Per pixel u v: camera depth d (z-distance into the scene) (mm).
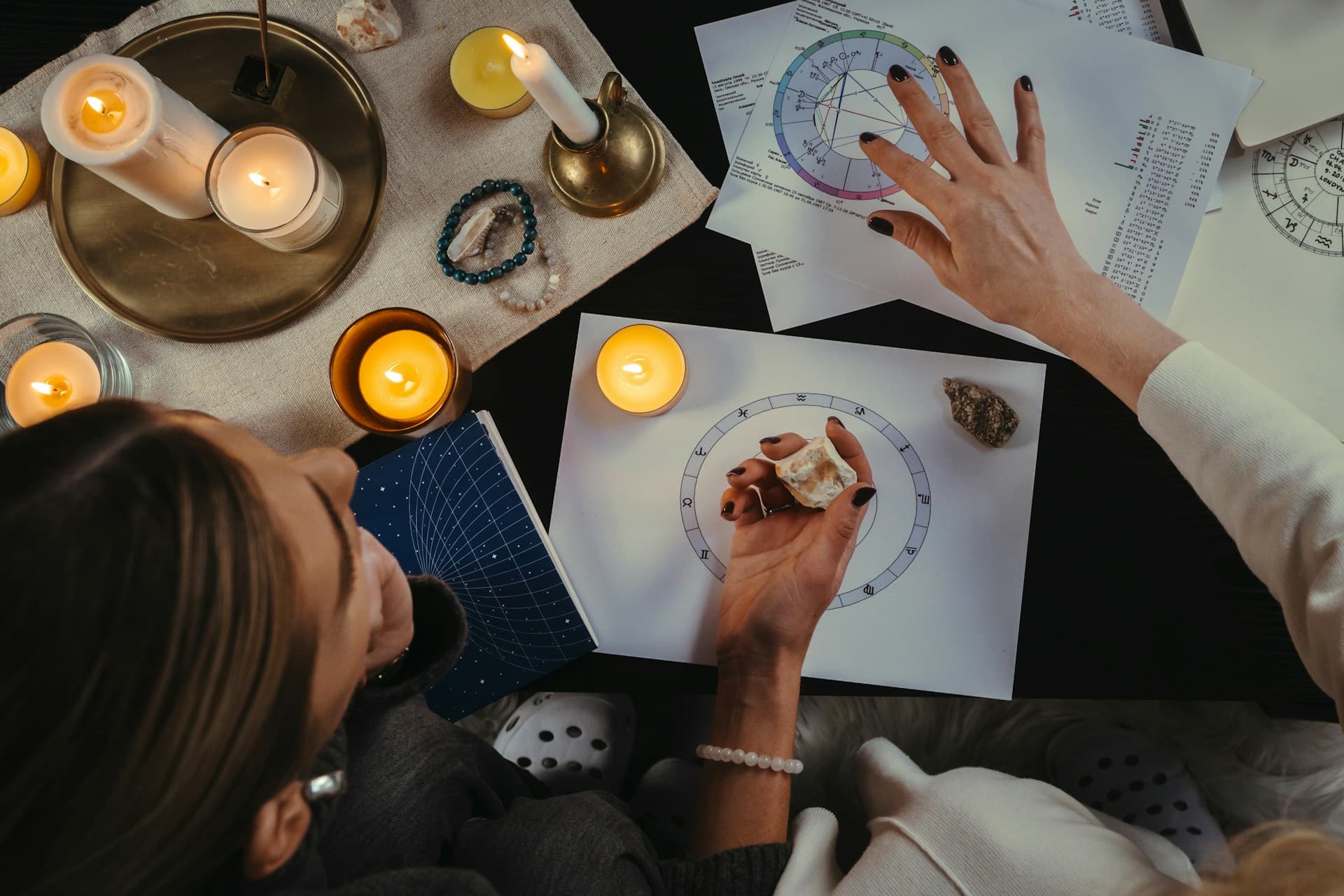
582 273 708
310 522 285
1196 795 838
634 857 532
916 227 675
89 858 238
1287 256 689
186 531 233
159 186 643
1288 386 680
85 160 601
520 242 706
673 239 713
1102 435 675
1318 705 635
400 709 554
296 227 654
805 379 702
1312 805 822
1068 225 701
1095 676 660
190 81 708
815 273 705
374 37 705
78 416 244
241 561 244
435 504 675
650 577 692
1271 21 690
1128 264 697
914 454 690
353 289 708
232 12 710
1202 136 694
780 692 654
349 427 696
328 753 406
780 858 589
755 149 717
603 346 691
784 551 670
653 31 727
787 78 719
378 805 507
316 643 273
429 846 518
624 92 664
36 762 222
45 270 709
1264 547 547
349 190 705
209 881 345
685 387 706
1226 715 840
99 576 220
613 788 911
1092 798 847
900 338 699
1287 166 699
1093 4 721
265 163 661
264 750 258
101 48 717
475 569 671
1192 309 694
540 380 710
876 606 679
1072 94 705
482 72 704
